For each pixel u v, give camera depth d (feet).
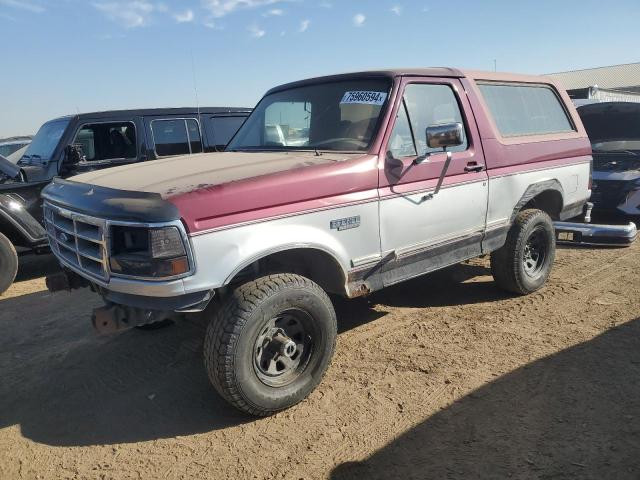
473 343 14.49
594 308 16.62
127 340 15.67
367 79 14.12
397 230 13.16
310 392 11.89
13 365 14.49
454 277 20.24
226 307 10.57
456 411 11.28
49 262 26.78
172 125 25.88
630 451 9.73
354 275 12.51
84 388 13.05
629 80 148.25
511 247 16.99
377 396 12.01
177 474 9.77
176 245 9.62
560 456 9.68
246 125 16.75
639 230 27.09
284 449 10.33
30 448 10.72
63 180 13.41
